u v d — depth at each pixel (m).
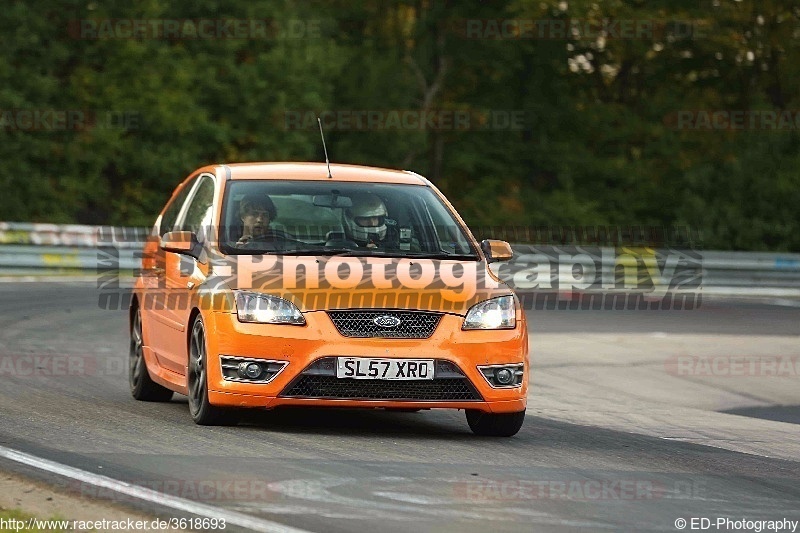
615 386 35.41
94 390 28.16
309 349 21.69
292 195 24.52
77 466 18.52
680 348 44.34
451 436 23.28
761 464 22.34
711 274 72.06
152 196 108.19
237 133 111.19
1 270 64.00
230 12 113.75
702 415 30.25
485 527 15.61
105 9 108.31
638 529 16.00
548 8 120.06
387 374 21.77
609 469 20.55
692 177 112.94
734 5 119.62
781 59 122.12
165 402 26.94
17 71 103.62
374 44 129.12
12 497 16.47
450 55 128.75
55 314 46.22
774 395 35.59
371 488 17.62
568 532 15.60
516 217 120.19
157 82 106.44
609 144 129.62
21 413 23.73
